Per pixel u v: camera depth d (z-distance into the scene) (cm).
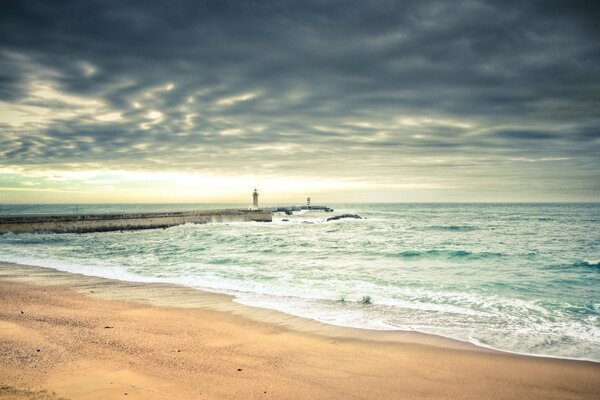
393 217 8075
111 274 1716
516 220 6588
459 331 938
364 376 688
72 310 1102
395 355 787
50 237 3781
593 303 1207
